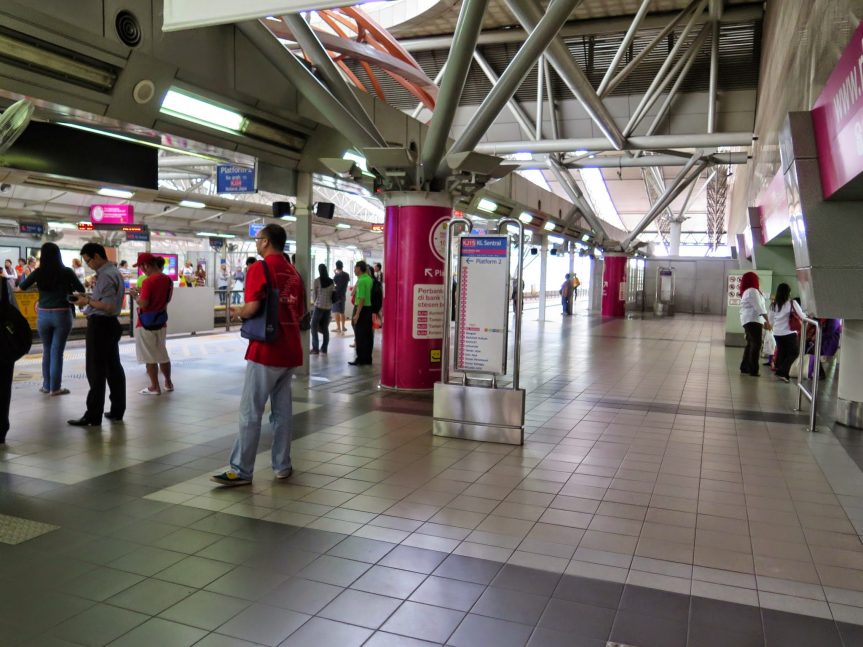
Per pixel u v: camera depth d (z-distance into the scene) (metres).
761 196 15.01
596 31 19.86
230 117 8.44
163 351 9.14
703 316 34.25
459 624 3.28
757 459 6.43
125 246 33.31
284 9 3.23
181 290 17.38
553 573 3.87
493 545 4.27
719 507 5.06
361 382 10.33
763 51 18.05
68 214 21.52
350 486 5.38
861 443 7.11
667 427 7.76
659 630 3.25
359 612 3.38
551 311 33.97
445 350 7.12
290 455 5.69
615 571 3.91
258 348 5.22
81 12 6.08
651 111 21.44
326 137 10.26
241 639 3.11
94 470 5.66
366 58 13.38
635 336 20.17
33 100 6.30
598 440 7.07
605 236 28.77
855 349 7.86
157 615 3.31
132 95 7.01
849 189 6.35
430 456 6.30
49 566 3.84
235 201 18.44
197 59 7.48
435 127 8.39
